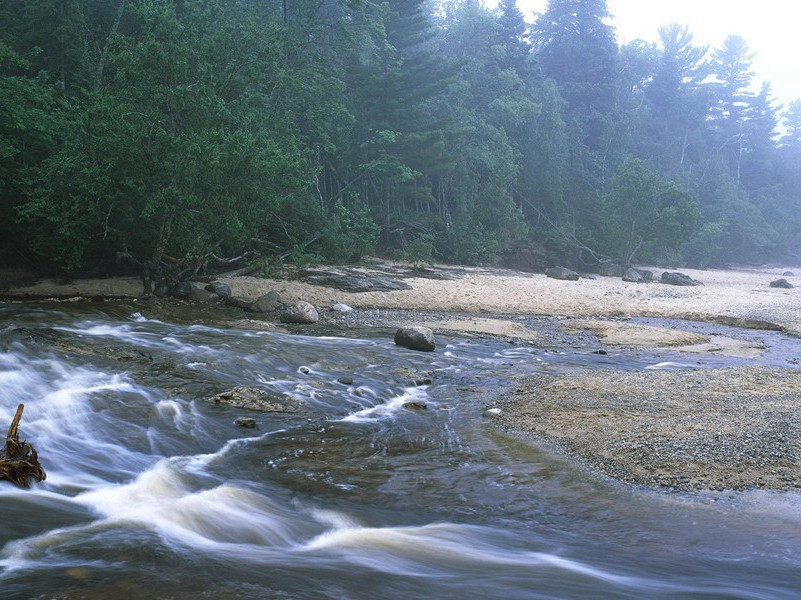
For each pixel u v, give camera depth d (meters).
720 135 109.88
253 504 7.62
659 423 10.77
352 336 20.12
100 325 17.91
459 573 6.06
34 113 26.55
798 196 109.38
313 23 38.75
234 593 5.35
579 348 20.23
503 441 10.26
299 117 39.16
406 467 9.05
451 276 38.31
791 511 7.53
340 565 6.12
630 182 54.72
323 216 35.72
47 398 10.88
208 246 25.75
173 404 11.34
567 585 5.86
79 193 25.05
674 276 50.06
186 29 25.91
